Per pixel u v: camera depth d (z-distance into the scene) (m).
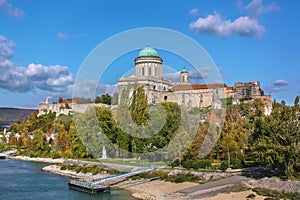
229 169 76.19
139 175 77.94
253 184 61.41
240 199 54.50
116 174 79.12
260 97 146.12
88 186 74.31
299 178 59.44
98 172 94.31
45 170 113.69
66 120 187.38
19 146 190.00
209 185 65.44
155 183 74.19
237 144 82.94
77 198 68.81
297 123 64.94
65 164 111.62
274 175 64.12
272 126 66.00
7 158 162.12
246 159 84.94
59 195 72.00
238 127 88.88
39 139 167.12
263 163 70.19
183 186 69.25
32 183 87.38
